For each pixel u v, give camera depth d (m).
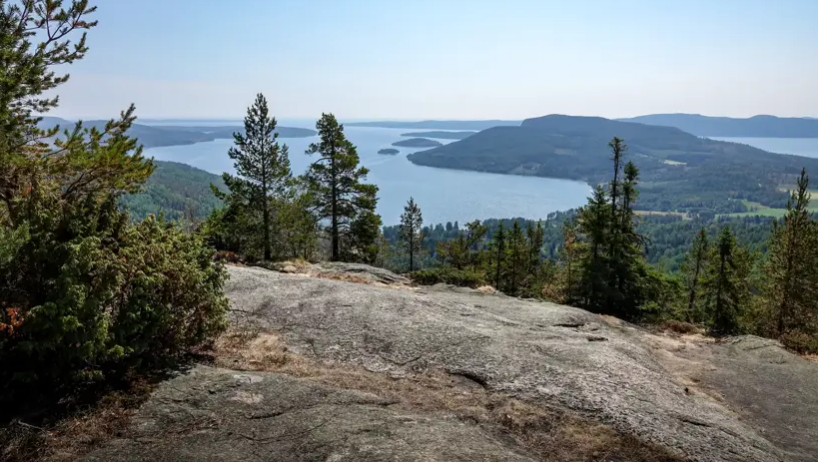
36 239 4.24
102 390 4.39
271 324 7.30
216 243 22.91
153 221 5.56
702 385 7.48
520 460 4.02
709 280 23.44
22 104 6.93
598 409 5.04
